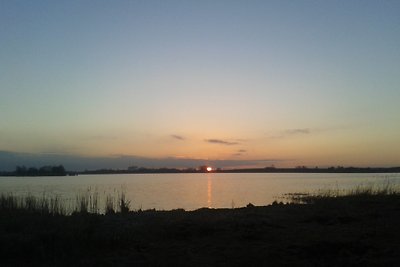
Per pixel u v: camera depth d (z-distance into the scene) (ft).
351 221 53.11
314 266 32.73
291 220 54.24
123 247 39.81
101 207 83.10
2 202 62.54
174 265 32.91
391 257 34.71
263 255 35.91
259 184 268.82
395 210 62.03
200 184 284.20
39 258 35.70
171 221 52.49
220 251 38.01
